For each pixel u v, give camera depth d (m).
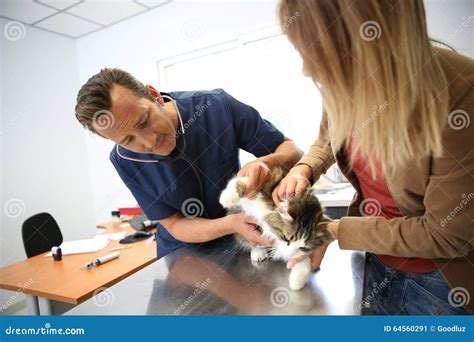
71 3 2.88
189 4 2.95
